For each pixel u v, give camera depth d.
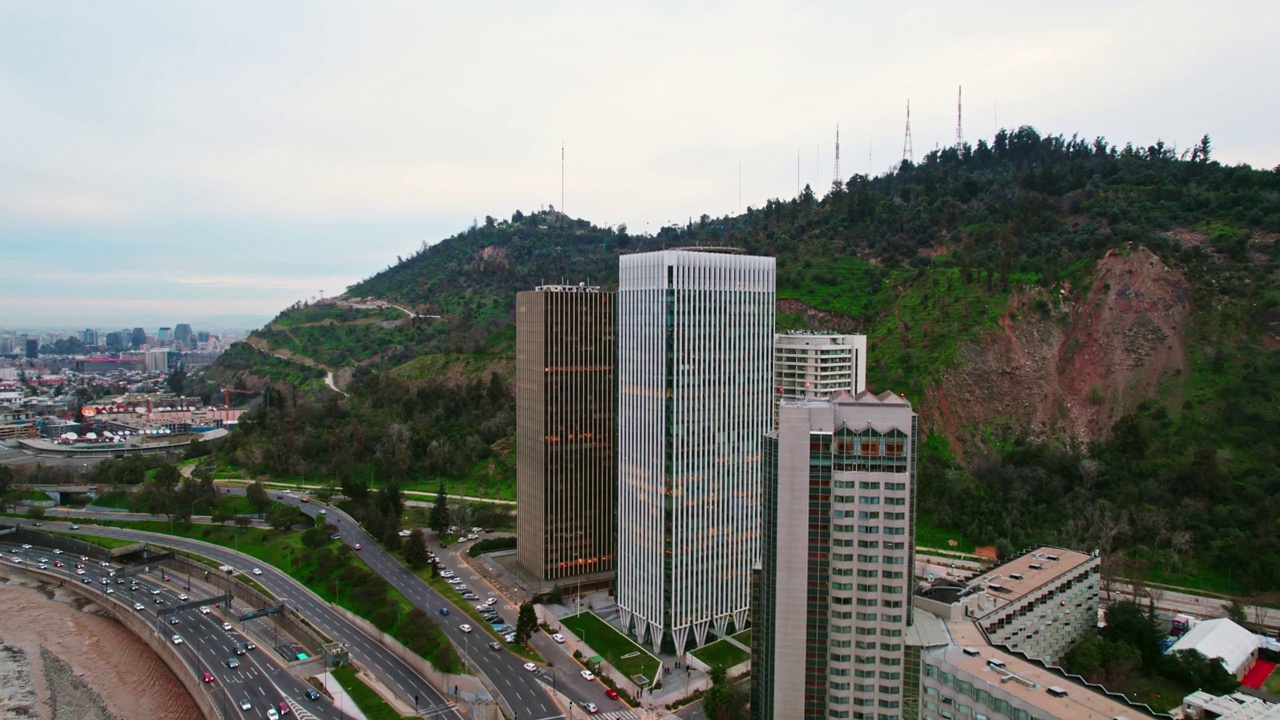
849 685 172.12
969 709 151.25
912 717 168.25
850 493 168.62
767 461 178.00
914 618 180.88
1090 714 135.88
